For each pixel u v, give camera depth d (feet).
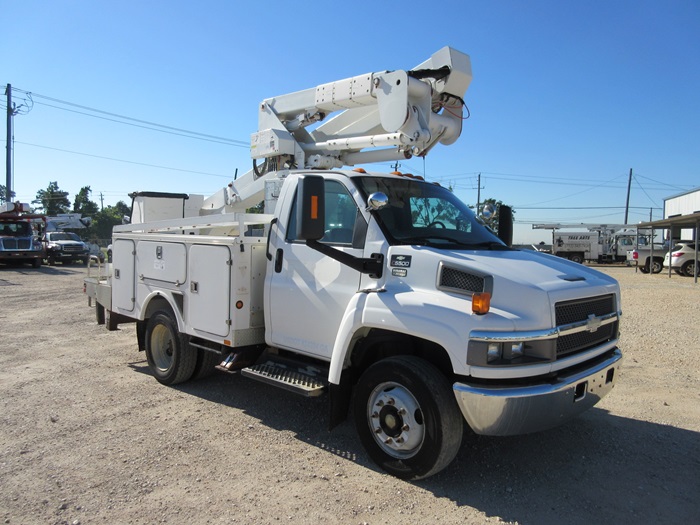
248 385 20.20
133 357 24.52
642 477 13.17
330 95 19.11
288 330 15.53
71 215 142.51
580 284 12.82
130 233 22.04
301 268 15.28
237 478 12.68
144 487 12.17
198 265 17.51
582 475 13.21
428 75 17.29
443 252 12.79
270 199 17.92
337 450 14.40
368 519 11.00
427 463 12.05
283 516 11.05
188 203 25.50
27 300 45.57
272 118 21.35
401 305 12.39
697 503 11.96
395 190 15.28
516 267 12.71
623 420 17.03
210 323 17.04
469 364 11.27
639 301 45.80
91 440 14.83
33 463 13.35
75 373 21.70
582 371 12.48
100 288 24.26
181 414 16.97
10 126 110.32
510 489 12.41
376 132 19.57
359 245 14.07
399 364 12.45
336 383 13.42
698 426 16.58
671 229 75.41
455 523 10.93
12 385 19.95
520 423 11.31
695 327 32.99
